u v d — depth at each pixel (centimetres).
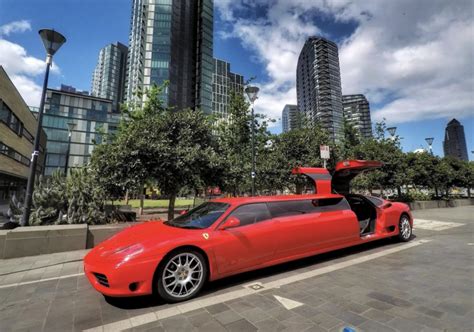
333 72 8844
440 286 368
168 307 322
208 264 367
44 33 688
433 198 2105
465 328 257
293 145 1205
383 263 484
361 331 256
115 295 311
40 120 679
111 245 359
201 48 6475
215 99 7312
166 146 753
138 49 5503
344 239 525
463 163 2398
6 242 569
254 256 403
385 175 1508
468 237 730
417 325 265
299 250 456
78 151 5841
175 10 5872
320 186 638
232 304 325
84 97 6050
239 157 1190
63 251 620
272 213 452
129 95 5616
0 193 2400
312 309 306
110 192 779
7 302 348
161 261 333
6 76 2102
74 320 295
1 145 2061
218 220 401
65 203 830
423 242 660
